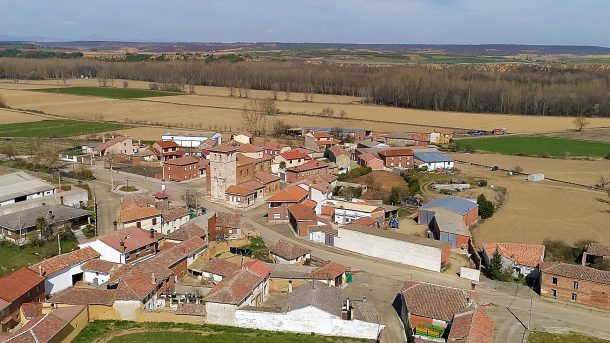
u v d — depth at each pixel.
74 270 76.25
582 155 173.50
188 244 82.56
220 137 185.12
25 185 113.56
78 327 62.22
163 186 124.56
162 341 60.53
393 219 105.50
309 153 157.75
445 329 61.91
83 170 137.75
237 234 96.38
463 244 93.19
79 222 96.88
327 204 110.50
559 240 95.69
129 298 65.44
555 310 71.69
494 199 122.25
